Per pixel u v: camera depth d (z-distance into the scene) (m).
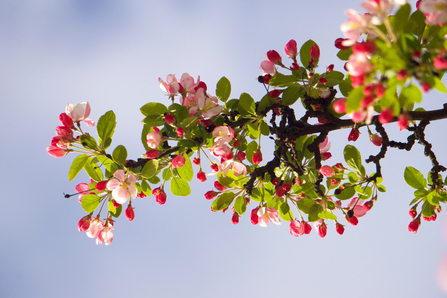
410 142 1.95
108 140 1.92
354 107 1.73
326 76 1.94
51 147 1.91
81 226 1.93
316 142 1.95
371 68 1.72
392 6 1.73
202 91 1.91
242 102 1.94
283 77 1.92
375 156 1.95
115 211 1.95
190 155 1.96
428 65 1.74
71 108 1.92
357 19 1.74
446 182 1.95
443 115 1.92
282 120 1.96
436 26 1.82
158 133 1.91
